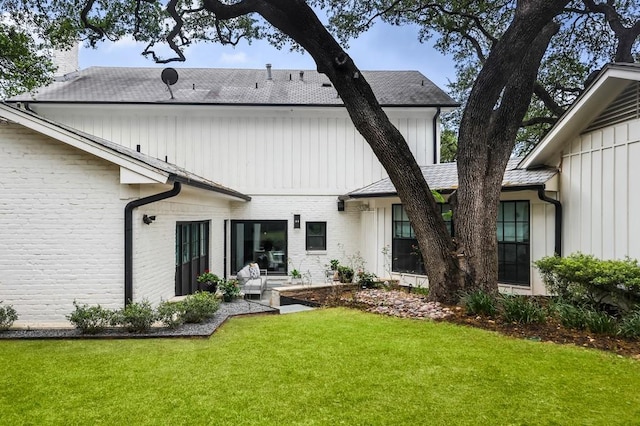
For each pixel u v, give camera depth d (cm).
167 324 601
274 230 1317
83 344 522
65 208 647
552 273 708
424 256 749
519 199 937
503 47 710
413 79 1600
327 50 723
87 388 377
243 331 588
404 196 741
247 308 795
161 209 771
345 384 383
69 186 648
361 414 323
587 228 786
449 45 1352
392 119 1354
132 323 577
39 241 645
